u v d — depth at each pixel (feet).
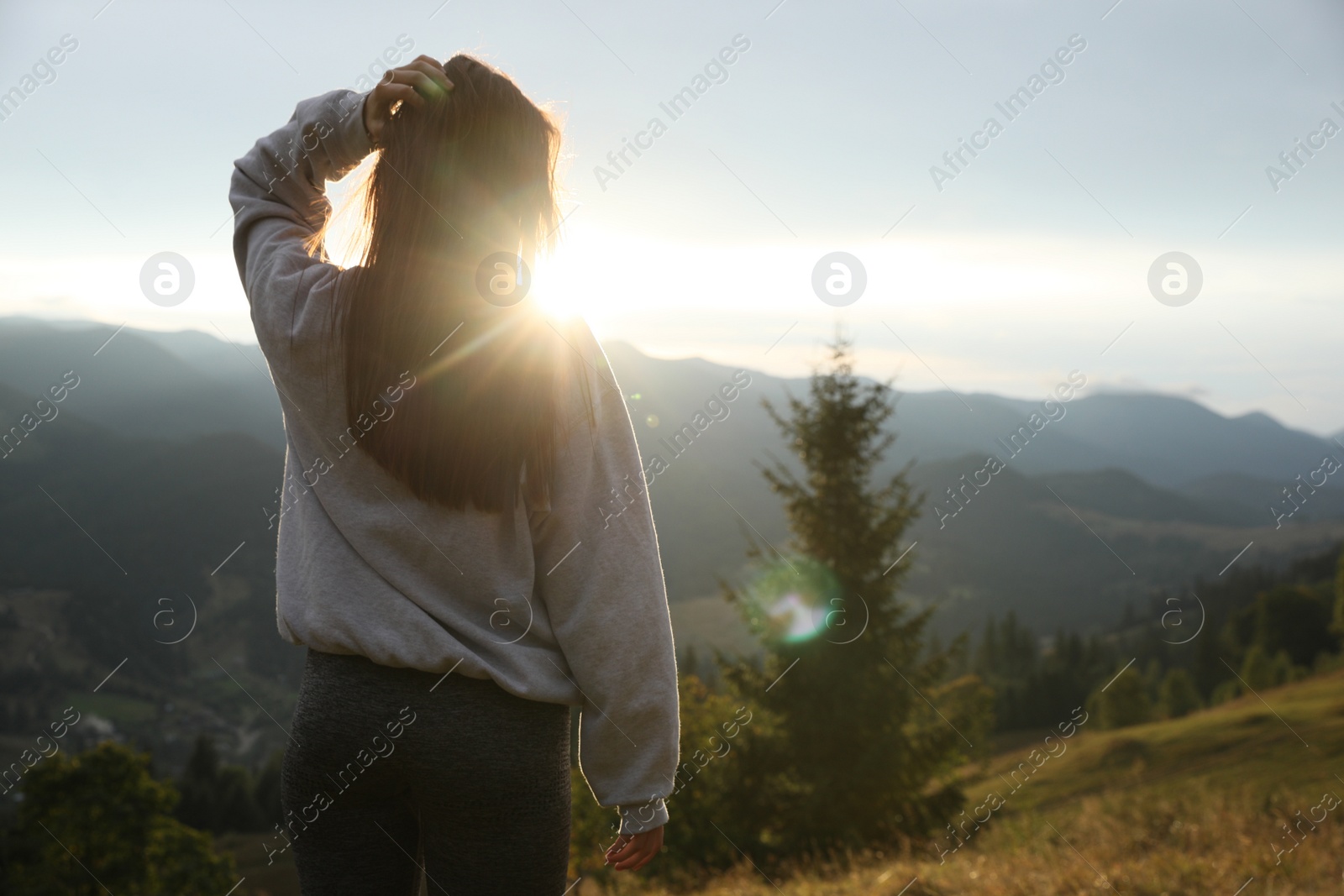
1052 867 16.15
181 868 73.46
